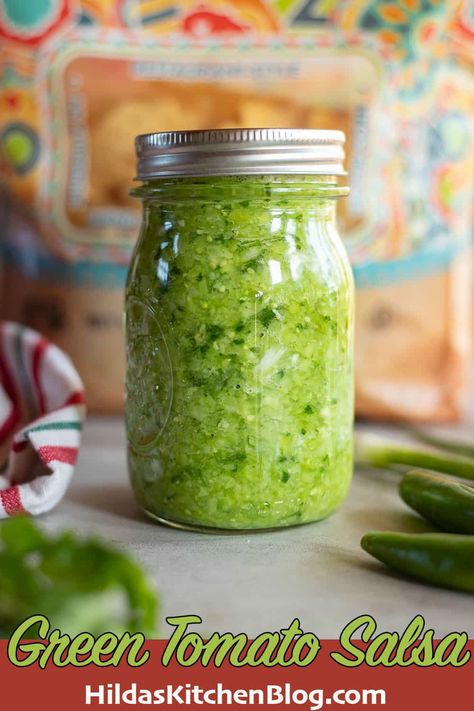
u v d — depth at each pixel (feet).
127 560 1.22
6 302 2.12
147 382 1.50
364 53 2.02
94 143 2.06
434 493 1.50
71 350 2.11
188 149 1.42
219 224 1.44
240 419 1.45
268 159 1.41
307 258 1.46
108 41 2.03
